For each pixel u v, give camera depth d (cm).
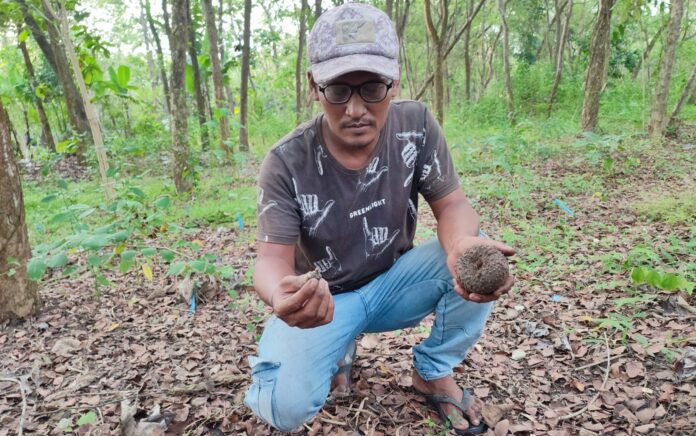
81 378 272
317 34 166
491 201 574
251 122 1433
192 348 299
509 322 306
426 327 305
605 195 560
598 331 288
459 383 250
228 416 233
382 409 233
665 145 845
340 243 200
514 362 267
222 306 353
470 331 216
